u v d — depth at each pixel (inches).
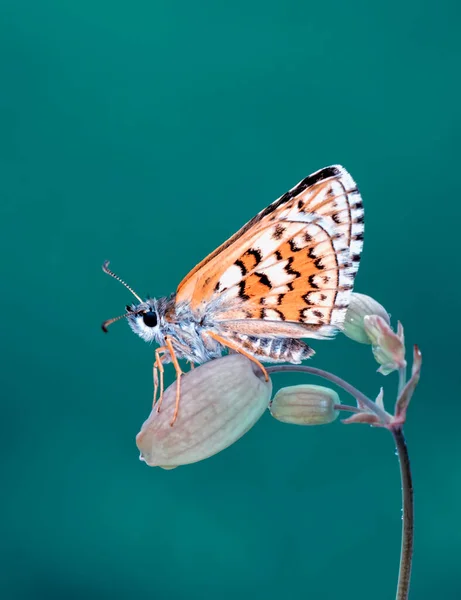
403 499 7.1
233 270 7.3
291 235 7.2
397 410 7.1
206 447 7.2
